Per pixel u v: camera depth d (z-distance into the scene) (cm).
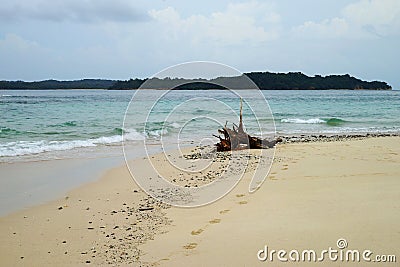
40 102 3844
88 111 2869
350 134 2048
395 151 1263
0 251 520
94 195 810
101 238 559
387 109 3950
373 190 702
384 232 495
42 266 472
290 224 546
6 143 1594
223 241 507
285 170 961
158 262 462
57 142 1630
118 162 1191
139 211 687
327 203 632
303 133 2100
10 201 771
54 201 771
